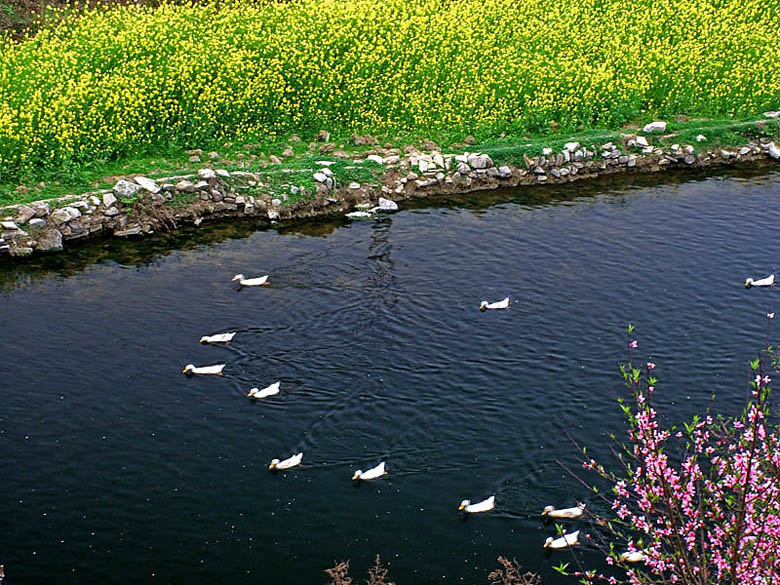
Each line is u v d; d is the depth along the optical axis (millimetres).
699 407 17125
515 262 22594
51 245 22922
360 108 29156
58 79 27922
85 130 26281
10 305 20516
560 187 27547
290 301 20766
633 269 22250
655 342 19250
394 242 23734
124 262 22594
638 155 29016
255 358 18703
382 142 28344
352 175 26281
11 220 22844
